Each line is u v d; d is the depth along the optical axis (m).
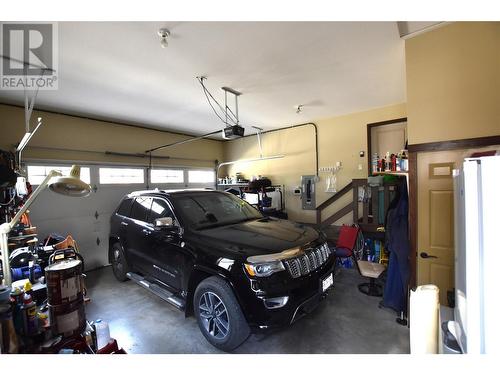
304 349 2.12
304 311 2.05
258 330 1.89
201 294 2.23
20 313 1.35
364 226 4.20
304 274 2.11
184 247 2.44
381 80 3.37
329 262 2.47
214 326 2.17
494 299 0.82
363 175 4.81
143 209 3.31
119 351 1.55
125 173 5.46
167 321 2.65
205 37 2.28
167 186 6.28
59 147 4.51
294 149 5.95
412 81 2.28
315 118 5.36
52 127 4.44
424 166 2.24
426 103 2.21
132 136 5.61
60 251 2.04
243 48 2.49
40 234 4.19
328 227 5.28
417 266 2.31
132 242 3.32
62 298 1.41
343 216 5.08
